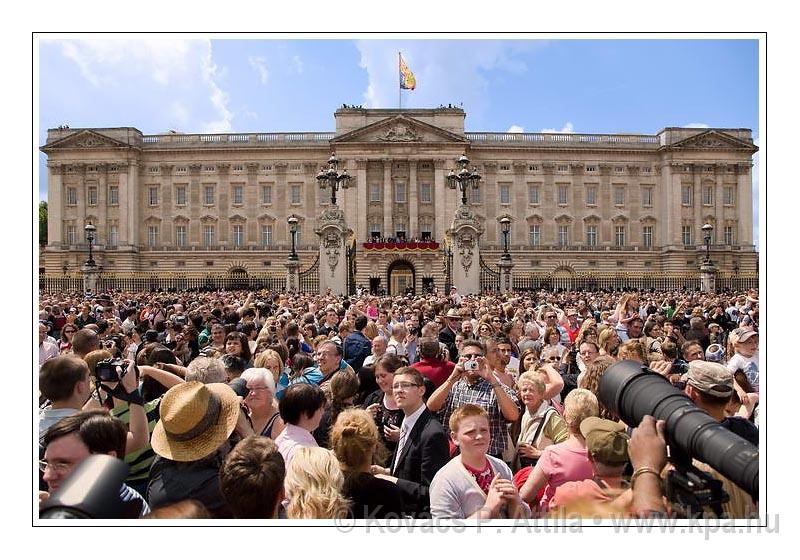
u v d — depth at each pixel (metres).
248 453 4.77
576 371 12.30
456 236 38.62
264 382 7.13
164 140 79.81
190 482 5.55
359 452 5.75
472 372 7.71
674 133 79.00
